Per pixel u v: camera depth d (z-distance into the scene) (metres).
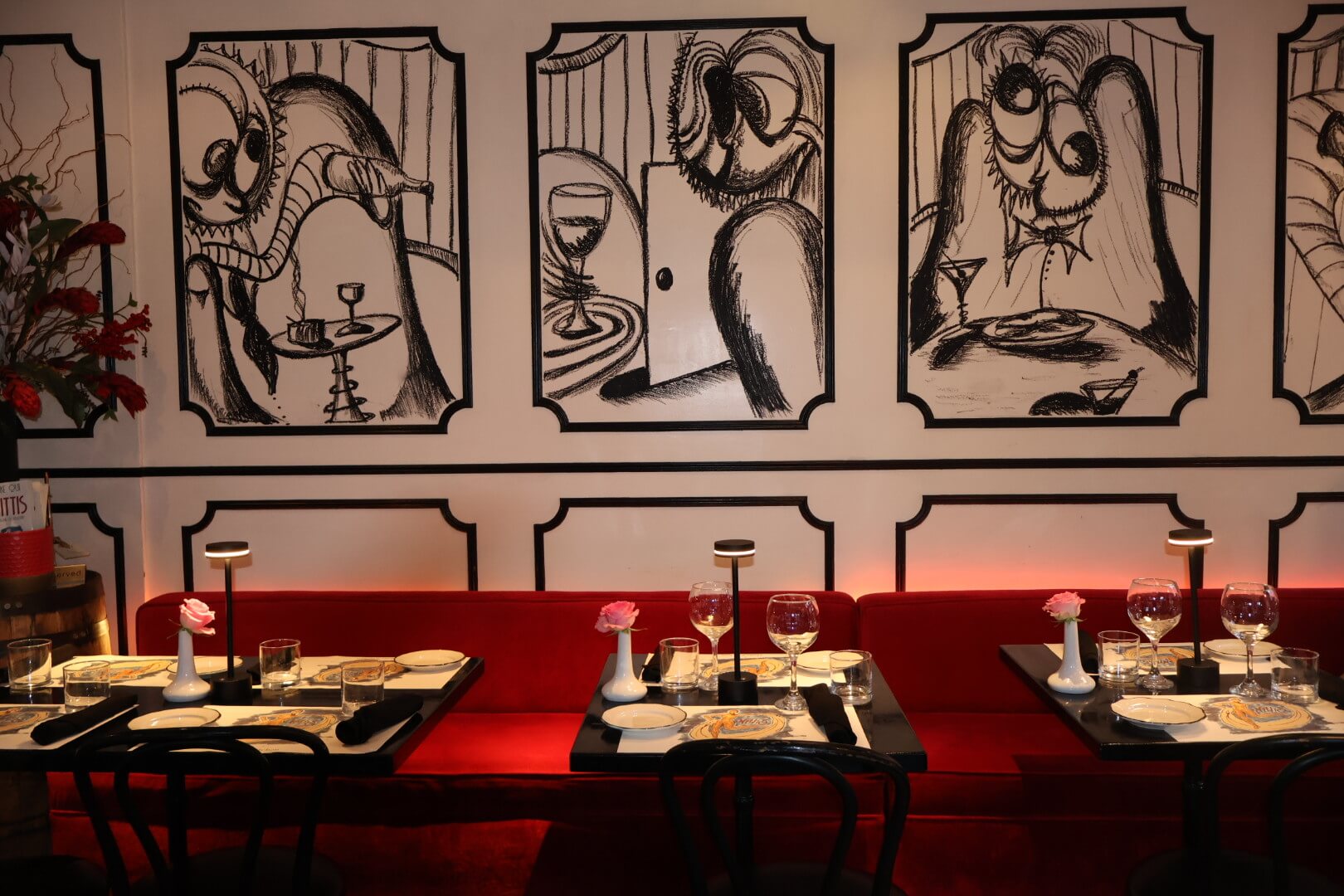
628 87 2.60
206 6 2.62
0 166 2.66
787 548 2.65
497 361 2.66
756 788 2.00
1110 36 2.53
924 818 2.00
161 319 2.68
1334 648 2.37
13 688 1.85
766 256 2.61
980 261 2.58
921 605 2.43
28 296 2.39
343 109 2.63
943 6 2.55
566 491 2.67
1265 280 2.55
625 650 1.80
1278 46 2.50
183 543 2.70
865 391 2.62
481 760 2.11
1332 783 1.98
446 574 2.69
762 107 2.59
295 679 1.90
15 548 2.26
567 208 2.62
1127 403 2.58
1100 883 1.99
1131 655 1.89
